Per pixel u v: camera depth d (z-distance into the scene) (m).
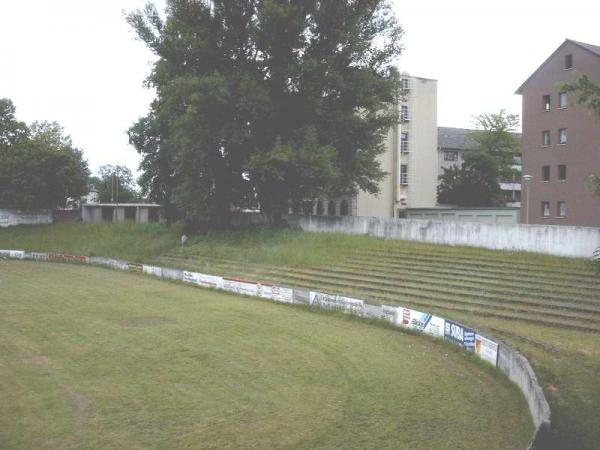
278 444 11.98
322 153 41.44
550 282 28.62
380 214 62.28
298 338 21.81
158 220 75.19
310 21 44.31
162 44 45.91
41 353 19.17
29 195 66.75
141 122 55.69
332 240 42.00
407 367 18.02
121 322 24.48
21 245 59.84
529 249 34.91
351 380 16.56
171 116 46.38
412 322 23.11
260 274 37.22
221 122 44.09
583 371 17.17
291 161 41.34
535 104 53.69
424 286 30.25
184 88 41.38
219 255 43.47
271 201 47.59
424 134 64.00
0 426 12.77
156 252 48.06
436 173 64.88
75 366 17.69
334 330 23.44
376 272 34.12
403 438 12.36
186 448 11.72
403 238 41.47
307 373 17.22
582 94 11.54
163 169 53.88
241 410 13.98
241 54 46.25
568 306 25.02
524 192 54.44
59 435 12.30
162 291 33.91
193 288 35.59
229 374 17.03
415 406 14.41
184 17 44.31
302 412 13.88
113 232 58.88
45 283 36.72
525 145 54.56
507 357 16.61
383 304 24.97
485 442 12.16
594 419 13.33
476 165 70.44
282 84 44.88
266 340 21.41
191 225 52.25
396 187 62.25
